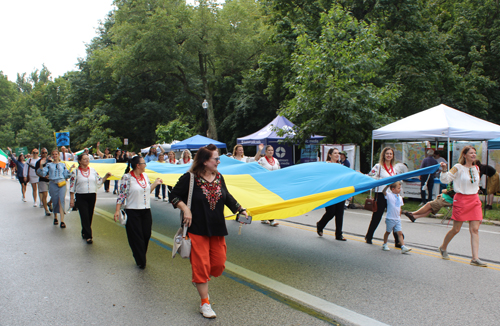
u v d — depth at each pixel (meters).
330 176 6.80
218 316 3.91
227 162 9.34
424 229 8.55
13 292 4.64
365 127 14.16
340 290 4.64
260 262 5.87
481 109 20.81
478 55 21.69
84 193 7.26
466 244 7.04
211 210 3.92
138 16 29.30
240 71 33.09
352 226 8.84
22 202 13.54
